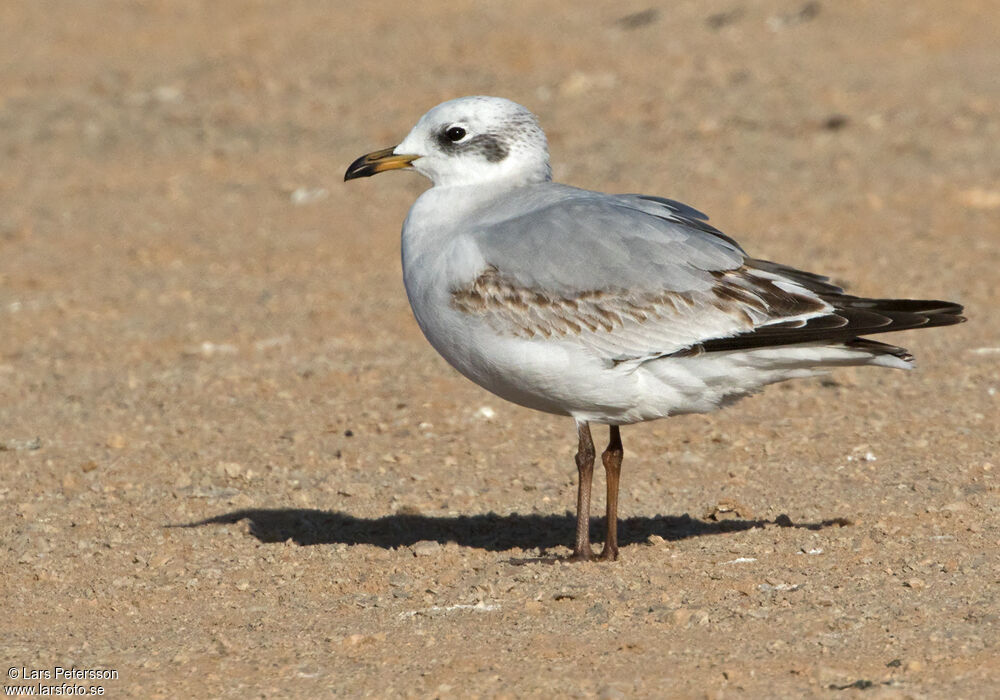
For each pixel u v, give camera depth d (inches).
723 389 406.6
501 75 1339.8
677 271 401.4
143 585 422.3
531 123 442.9
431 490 511.8
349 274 855.7
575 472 529.0
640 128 1170.0
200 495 504.1
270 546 451.2
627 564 423.2
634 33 1456.7
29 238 950.4
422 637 374.0
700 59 1355.8
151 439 572.7
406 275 431.8
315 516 485.7
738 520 469.4
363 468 536.1
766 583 401.7
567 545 453.4
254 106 1296.8
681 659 351.6
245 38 1534.2
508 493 508.7
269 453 553.3
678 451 542.6
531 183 442.9
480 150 438.9
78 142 1209.4
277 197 1046.4
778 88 1255.5
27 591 418.9
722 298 398.9
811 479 504.7
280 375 660.7
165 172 1120.8
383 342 716.7
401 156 445.1
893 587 394.3
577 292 400.8
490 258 407.5
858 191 983.6
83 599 411.5
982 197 952.3
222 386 644.7
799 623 371.2
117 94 1349.7
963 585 393.4
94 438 574.2
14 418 604.4
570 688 336.5
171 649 373.1
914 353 661.9
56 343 727.1
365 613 394.6
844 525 453.4
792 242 872.3
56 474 530.0
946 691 325.7
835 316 395.5
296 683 347.6
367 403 615.8
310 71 1397.6
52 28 1617.9
